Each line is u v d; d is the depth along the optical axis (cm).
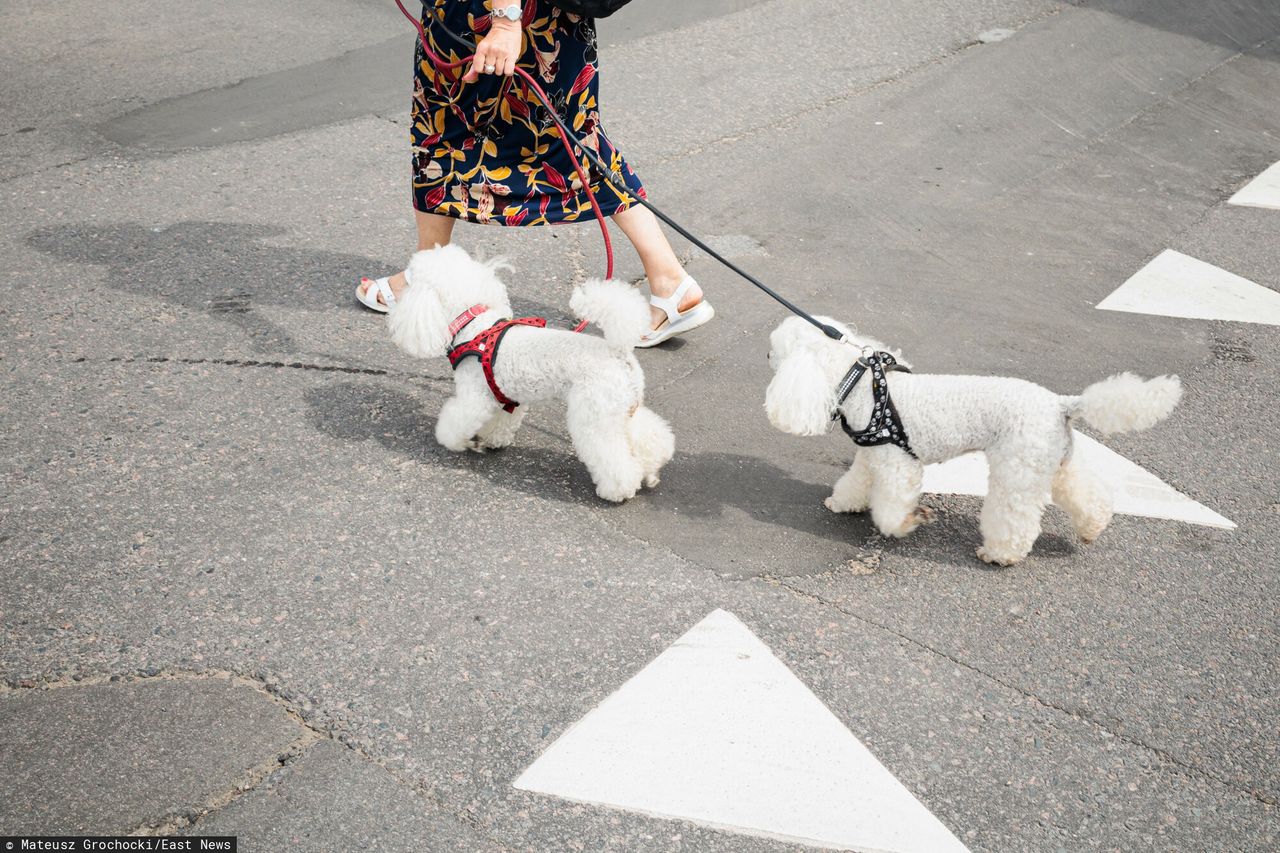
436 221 431
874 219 575
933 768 274
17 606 308
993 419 326
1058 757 278
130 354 434
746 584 335
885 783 269
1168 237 569
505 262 393
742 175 613
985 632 319
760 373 448
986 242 557
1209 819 263
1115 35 831
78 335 443
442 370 442
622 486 361
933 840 255
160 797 256
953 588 337
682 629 315
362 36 783
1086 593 336
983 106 710
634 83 720
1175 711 293
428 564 335
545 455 397
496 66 364
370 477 375
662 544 351
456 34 388
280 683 289
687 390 436
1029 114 703
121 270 494
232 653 297
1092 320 491
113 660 292
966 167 634
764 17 842
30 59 721
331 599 318
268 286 489
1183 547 356
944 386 333
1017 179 624
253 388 419
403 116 662
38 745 267
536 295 494
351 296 488
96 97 670
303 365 436
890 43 802
